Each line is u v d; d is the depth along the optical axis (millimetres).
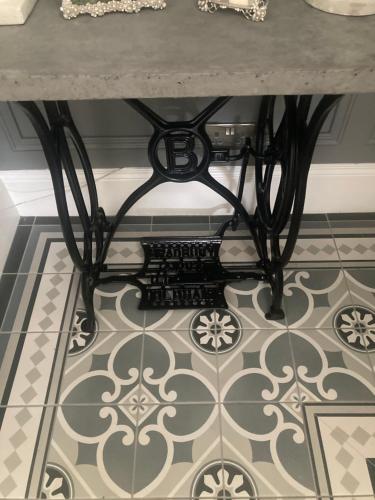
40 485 1203
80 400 1352
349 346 1453
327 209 1861
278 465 1227
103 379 1394
